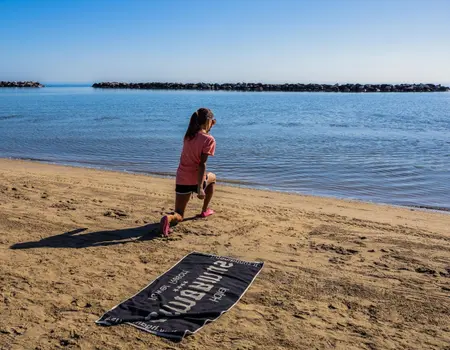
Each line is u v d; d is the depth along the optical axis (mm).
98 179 10211
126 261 4859
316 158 14742
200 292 4102
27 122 28625
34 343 3275
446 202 9336
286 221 6629
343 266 4824
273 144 18172
